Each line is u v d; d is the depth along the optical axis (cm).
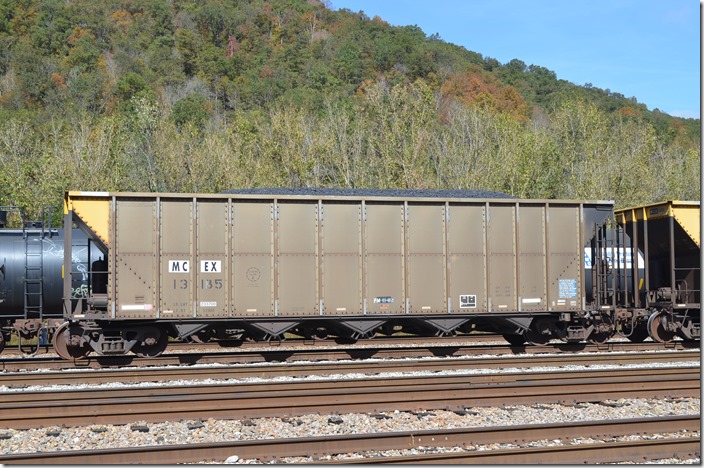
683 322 1919
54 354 1877
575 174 4194
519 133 4250
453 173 3881
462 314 1764
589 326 1888
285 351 1706
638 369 1288
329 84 11638
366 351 1736
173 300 1617
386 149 3847
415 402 1036
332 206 1705
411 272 1741
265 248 1669
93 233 1591
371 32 15438
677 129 11912
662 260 2061
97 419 955
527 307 1805
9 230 1780
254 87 10819
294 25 15500
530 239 1817
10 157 4119
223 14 14462
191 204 1636
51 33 11988
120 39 12519
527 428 860
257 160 4138
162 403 992
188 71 12038
